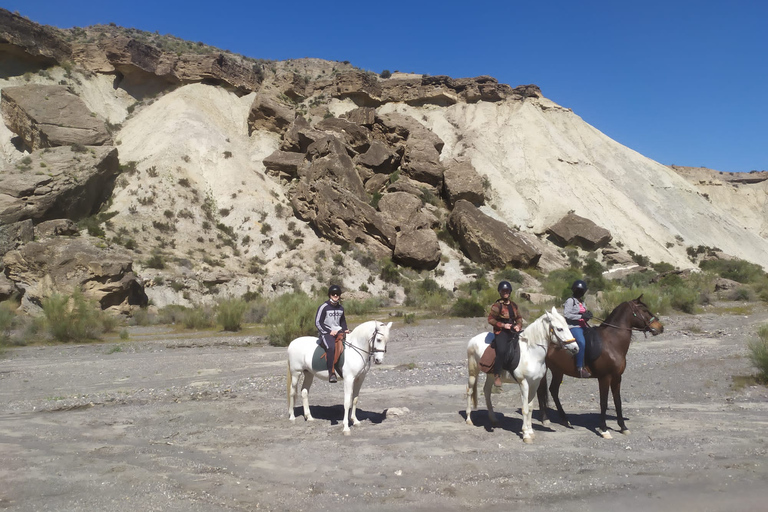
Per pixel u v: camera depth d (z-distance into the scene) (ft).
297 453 24.58
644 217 260.62
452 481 21.04
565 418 29.50
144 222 164.96
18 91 188.14
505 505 18.93
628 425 29.22
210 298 132.87
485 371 27.20
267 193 199.31
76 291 84.58
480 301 112.98
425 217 183.62
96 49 263.08
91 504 18.93
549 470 22.18
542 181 262.26
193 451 25.09
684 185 298.76
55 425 30.12
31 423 30.60
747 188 370.53
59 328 79.10
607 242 226.58
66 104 187.52
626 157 307.99
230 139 232.12
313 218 182.60
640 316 27.81
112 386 43.86
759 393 36.55
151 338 82.53
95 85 254.68
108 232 152.66
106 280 107.34
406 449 24.98
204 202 186.80
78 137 180.14
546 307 102.53
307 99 300.61
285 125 245.04
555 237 229.25
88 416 32.35
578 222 226.79
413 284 160.35
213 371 50.98
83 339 80.43
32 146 189.67
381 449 25.02
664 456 23.72
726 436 26.53
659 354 53.88
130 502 19.10
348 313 110.63
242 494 19.98
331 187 181.16
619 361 27.02
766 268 266.36
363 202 177.78
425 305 119.55
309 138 215.10
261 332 86.38
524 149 283.38
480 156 274.16
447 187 219.41
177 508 18.67
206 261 152.97
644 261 221.66
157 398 37.91
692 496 19.49
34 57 241.35
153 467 22.81
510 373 26.63
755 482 20.63
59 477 21.52
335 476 21.72
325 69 391.65
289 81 289.12
